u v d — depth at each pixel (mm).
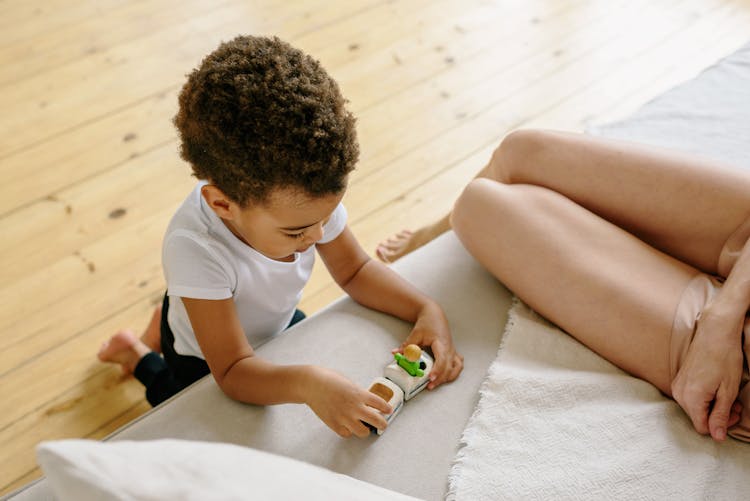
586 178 895
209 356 813
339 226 913
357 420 732
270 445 759
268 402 782
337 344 874
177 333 967
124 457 427
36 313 1349
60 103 1779
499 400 784
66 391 1241
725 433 723
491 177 1025
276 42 713
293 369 771
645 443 729
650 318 774
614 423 749
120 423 1213
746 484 702
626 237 846
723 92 1263
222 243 799
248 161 667
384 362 856
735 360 720
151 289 1405
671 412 762
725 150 1129
